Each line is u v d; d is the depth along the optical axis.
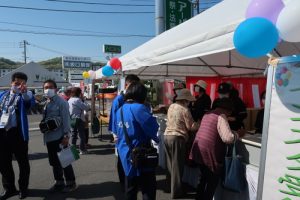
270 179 2.62
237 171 3.68
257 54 2.53
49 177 6.49
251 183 3.63
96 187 5.77
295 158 2.45
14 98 5.07
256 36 2.41
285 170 2.51
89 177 6.44
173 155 4.85
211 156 3.88
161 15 10.26
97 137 11.60
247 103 8.81
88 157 8.36
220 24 3.37
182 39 4.16
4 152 5.14
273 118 2.63
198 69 9.67
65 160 5.18
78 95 8.71
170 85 10.85
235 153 3.73
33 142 11.23
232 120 4.98
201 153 3.95
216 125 3.89
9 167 5.23
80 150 8.79
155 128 3.52
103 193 5.44
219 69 9.46
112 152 9.00
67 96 9.37
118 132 3.67
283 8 2.39
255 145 3.58
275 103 2.62
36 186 5.88
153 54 5.09
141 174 3.52
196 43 3.72
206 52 3.52
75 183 5.70
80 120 8.63
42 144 10.73
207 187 3.96
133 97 3.67
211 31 3.42
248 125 6.53
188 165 5.14
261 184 2.69
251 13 2.62
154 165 3.54
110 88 12.18
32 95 5.25
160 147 6.61
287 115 2.52
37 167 7.40
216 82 9.94
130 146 3.53
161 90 11.27
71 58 60.75
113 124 4.64
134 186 3.61
